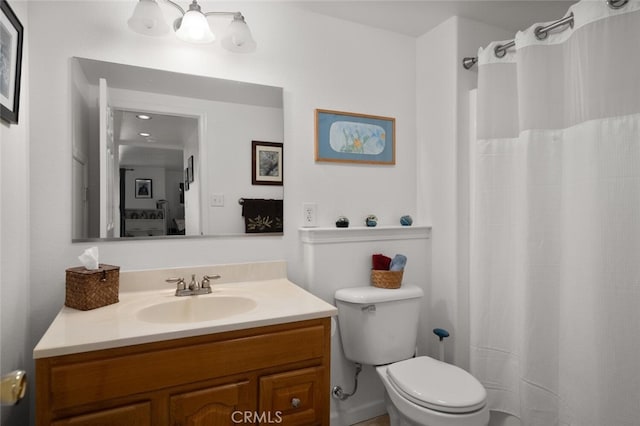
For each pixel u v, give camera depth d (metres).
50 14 1.38
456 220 1.89
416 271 2.06
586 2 1.33
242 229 1.71
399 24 2.01
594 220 1.31
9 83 1.10
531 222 1.52
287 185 1.81
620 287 1.25
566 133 1.45
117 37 1.48
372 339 1.70
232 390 1.10
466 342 1.92
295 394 1.20
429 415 1.32
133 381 0.98
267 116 1.76
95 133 1.45
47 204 1.37
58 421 0.91
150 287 1.51
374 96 2.04
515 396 1.66
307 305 1.31
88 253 1.27
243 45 1.53
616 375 1.25
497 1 1.78
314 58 1.88
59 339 0.95
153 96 1.54
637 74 1.23
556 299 1.50
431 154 2.06
